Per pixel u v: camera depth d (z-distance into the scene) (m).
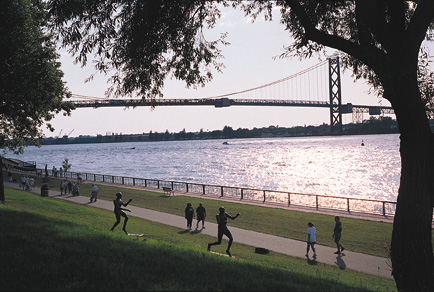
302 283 8.16
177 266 8.04
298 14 9.66
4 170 57.25
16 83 16.86
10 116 20.58
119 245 9.90
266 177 78.19
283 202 28.23
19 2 16.41
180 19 11.69
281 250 15.59
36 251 8.20
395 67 8.53
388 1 8.85
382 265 13.53
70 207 22.69
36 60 17.55
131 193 34.31
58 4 10.55
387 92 8.59
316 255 14.76
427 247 8.76
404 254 8.82
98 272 7.05
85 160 169.75
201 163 125.06
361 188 59.31
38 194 32.94
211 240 16.95
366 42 9.10
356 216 22.33
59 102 23.11
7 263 7.22
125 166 121.81
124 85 12.35
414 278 8.71
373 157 132.00
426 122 8.76
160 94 13.31
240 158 144.75
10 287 6.08
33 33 17.70
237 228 19.89
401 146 9.07
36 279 6.50
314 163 112.75
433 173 8.74
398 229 8.98
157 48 11.72
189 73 13.64
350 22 12.15
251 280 7.52
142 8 11.01
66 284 6.34
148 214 23.84
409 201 8.83
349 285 9.09
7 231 10.28
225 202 28.38
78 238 10.30
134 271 7.32
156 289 6.24
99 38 11.21
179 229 19.41
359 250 15.52
